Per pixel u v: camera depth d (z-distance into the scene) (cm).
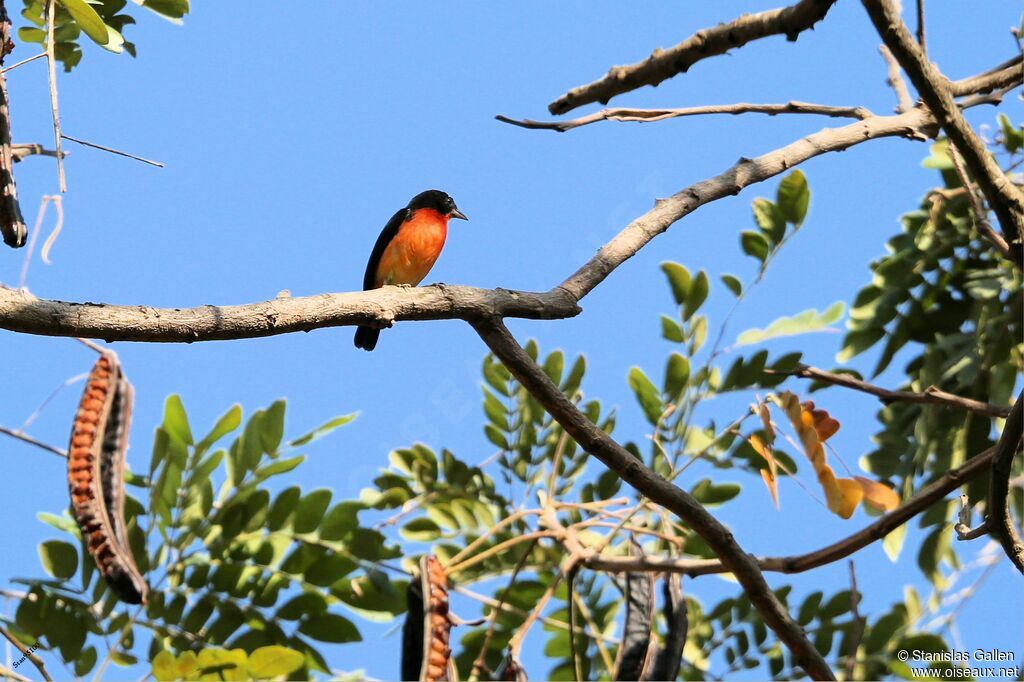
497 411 1232
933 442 1145
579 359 1220
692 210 870
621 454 751
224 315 659
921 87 755
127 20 988
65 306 618
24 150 859
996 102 1066
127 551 881
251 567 1088
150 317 637
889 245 1252
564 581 1227
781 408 873
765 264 1149
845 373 1211
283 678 997
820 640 1164
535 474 1227
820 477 846
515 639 938
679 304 1172
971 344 1173
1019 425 743
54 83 671
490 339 752
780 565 888
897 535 1122
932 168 1191
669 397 1164
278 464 1102
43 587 1028
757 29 818
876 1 728
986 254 1220
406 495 1195
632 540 1013
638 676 929
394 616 1082
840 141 941
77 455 892
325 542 1092
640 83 852
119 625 1037
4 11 777
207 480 1084
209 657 846
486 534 1017
